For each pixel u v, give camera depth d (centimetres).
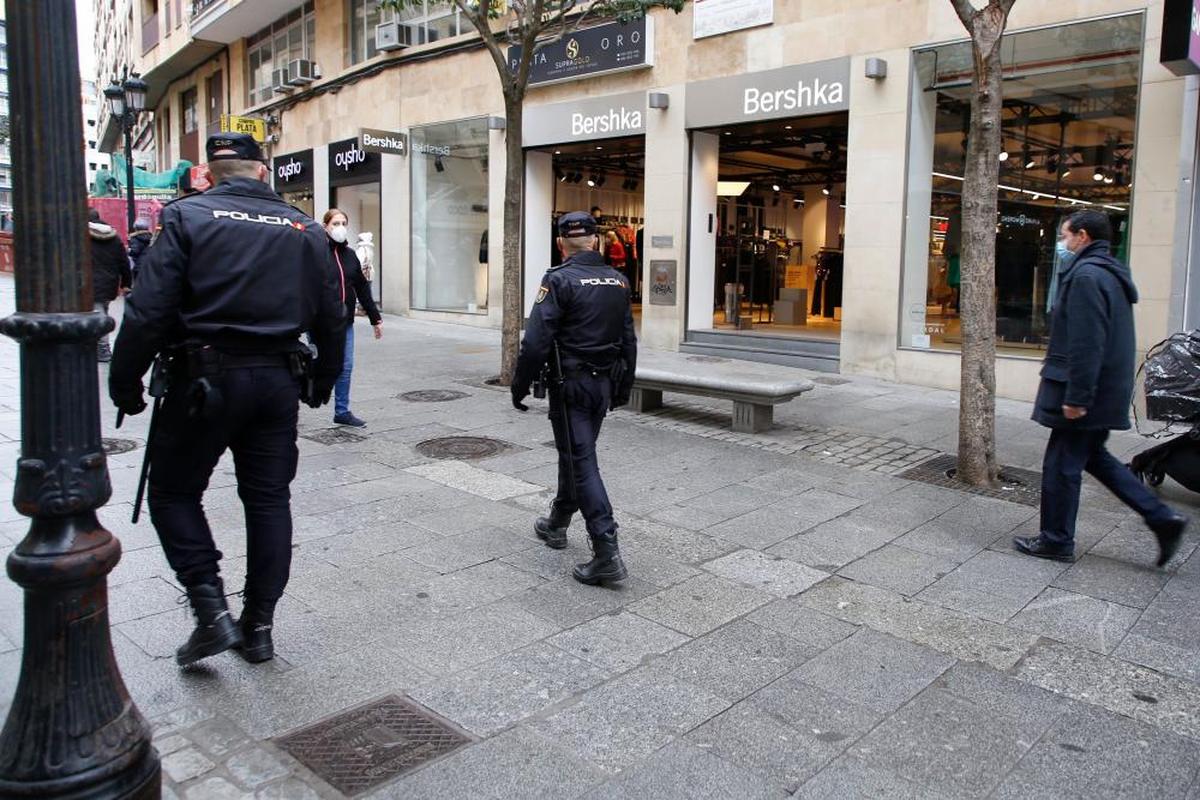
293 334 360
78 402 249
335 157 2020
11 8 237
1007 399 1048
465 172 1681
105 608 262
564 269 475
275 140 2283
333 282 383
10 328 243
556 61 1449
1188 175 914
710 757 321
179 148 3180
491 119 1577
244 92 2512
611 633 420
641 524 580
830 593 475
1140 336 948
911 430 866
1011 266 1070
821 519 597
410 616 432
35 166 240
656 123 1349
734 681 378
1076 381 480
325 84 2042
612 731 337
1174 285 925
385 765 310
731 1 1247
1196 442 639
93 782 250
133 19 3522
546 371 486
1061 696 372
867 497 648
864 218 1153
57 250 243
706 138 1349
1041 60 1020
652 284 1378
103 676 259
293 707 346
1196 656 410
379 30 1791
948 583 491
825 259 1711
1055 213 1024
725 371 894
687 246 1356
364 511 590
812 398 1023
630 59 1348
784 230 1956
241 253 345
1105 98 976
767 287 1756
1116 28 961
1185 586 491
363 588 464
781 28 1206
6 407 866
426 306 1822
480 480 669
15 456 690
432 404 948
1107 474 515
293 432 377
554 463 722
